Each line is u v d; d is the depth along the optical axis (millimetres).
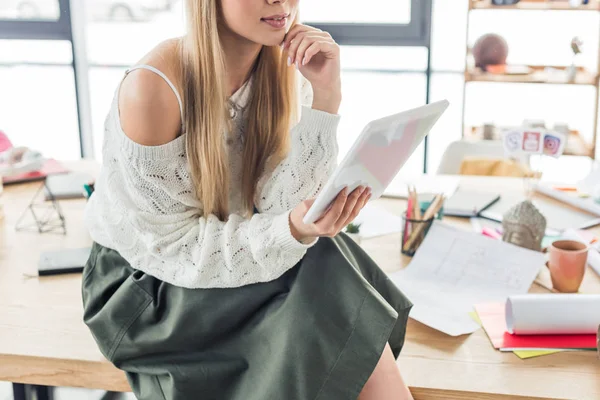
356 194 1228
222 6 1326
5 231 1978
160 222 1390
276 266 1330
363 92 4539
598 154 3979
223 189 1439
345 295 1314
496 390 1271
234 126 1515
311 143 1384
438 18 4281
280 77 1503
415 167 4555
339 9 4293
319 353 1271
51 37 4426
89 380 1409
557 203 2166
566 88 4324
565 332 1428
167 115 1316
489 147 2604
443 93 4457
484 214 2049
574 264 1594
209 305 1346
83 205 2174
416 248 1808
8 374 1424
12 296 1624
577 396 1253
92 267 1521
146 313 1377
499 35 3889
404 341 1446
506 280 1655
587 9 3662
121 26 4543
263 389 1285
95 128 4703
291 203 1407
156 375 1355
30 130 4730
